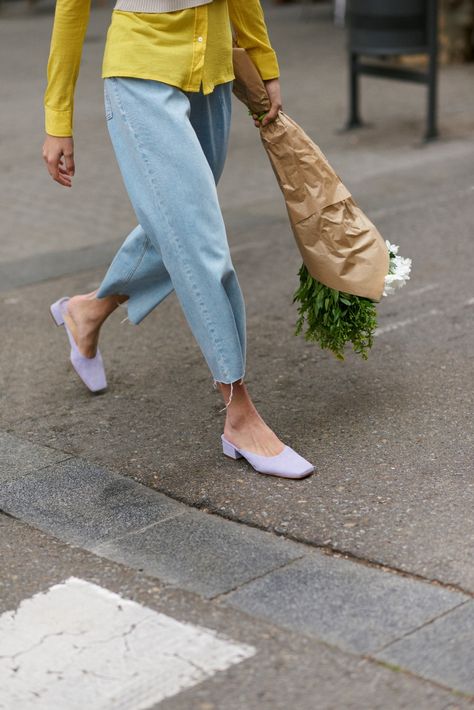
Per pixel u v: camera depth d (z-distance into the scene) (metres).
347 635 3.39
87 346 5.25
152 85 4.20
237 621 3.51
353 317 4.54
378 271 4.43
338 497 4.24
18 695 3.20
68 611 3.62
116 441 4.88
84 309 5.16
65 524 4.19
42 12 24.66
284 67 15.90
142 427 5.00
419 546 3.85
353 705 3.07
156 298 4.83
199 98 4.35
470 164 9.84
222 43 4.32
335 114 12.49
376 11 10.96
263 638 3.41
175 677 3.25
